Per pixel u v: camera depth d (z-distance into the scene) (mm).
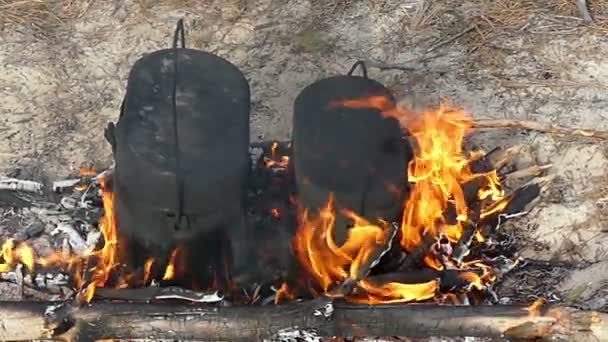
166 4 7020
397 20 7035
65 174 5938
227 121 4312
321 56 6746
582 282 5410
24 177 5887
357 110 4418
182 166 4113
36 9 6922
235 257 4602
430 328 4570
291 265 4645
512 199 5531
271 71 6621
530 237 5645
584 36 6984
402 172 4266
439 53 6828
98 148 6086
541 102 6543
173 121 4188
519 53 6852
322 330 4535
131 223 4324
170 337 4559
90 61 6637
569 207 5816
